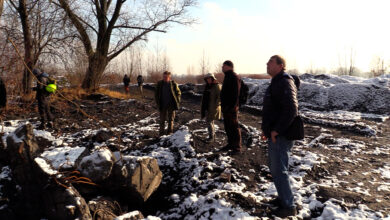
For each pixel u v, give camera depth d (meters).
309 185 3.58
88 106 11.17
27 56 10.12
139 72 40.81
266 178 3.98
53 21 11.63
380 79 13.12
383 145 6.00
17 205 3.28
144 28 17.88
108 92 16.22
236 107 4.75
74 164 3.39
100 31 17.22
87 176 3.31
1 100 6.66
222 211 2.91
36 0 10.80
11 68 8.46
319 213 2.95
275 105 2.66
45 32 11.30
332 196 3.23
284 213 2.77
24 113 8.78
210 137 5.60
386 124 8.66
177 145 5.31
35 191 3.13
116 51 17.89
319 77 15.66
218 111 5.49
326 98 12.43
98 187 3.49
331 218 2.78
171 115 6.32
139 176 3.56
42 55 11.53
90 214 2.94
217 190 3.35
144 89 24.08
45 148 4.38
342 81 14.42
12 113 8.48
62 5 12.57
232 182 3.80
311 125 8.46
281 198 2.78
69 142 5.90
